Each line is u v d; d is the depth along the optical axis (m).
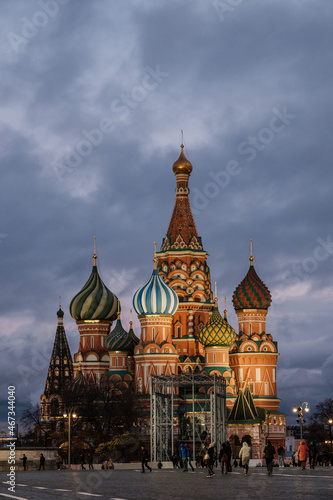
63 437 153.25
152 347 163.62
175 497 42.12
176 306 166.38
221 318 170.12
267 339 175.50
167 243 179.75
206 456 66.38
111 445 142.88
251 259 180.88
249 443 160.38
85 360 176.25
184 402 161.62
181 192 182.62
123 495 44.19
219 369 168.12
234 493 44.38
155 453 121.25
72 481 60.62
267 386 174.00
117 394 164.88
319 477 60.88
